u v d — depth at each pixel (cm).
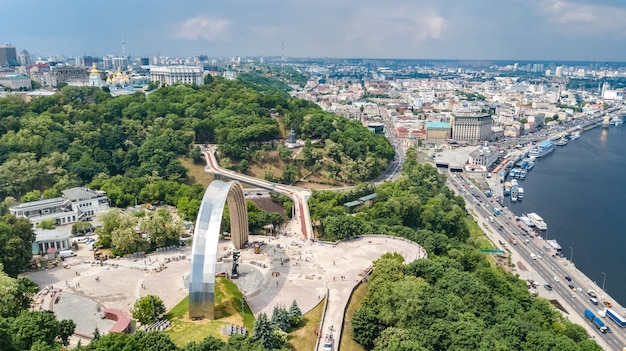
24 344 17525
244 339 18925
